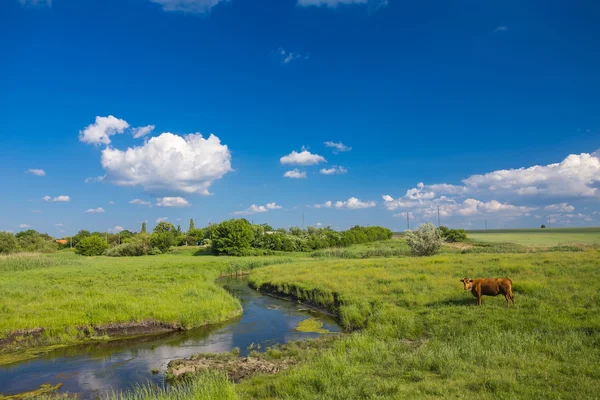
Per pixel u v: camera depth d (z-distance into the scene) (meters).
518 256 33.88
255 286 37.91
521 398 7.44
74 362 15.42
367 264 38.47
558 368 9.01
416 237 51.88
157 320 20.73
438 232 52.19
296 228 112.31
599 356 9.67
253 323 22.08
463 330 13.53
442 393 8.08
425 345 12.35
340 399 8.33
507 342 11.33
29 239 94.94
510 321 13.75
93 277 37.53
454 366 9.82
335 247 90.94
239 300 30.06
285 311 25.70
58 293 25.97
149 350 16.98
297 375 10.33
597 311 14.05
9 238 77.44
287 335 19.08
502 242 85.38
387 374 9.89
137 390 11.93
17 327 18.66
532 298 16.77
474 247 68.06
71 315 20.30
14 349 17.11
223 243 80.62
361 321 18.73
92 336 18.92
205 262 59.41
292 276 35.44
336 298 24.36
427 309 17.27
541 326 12.81
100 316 20.30
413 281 24.61
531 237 114.50
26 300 23.78
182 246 108.38
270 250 82.50
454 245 81.69
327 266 41.25
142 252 85.75
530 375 8.66
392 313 17.42
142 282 33.00
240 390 10.14
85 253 85.25
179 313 21.25
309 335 18.84
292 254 79.50
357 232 108.12
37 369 14.62
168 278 36.66
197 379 12.30
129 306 21.73
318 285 28.56
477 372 9.23
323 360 11.59
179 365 14.27
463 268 27.88
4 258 54.06
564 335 11.56
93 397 11.80
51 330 18.72
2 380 13.53
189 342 18.22
